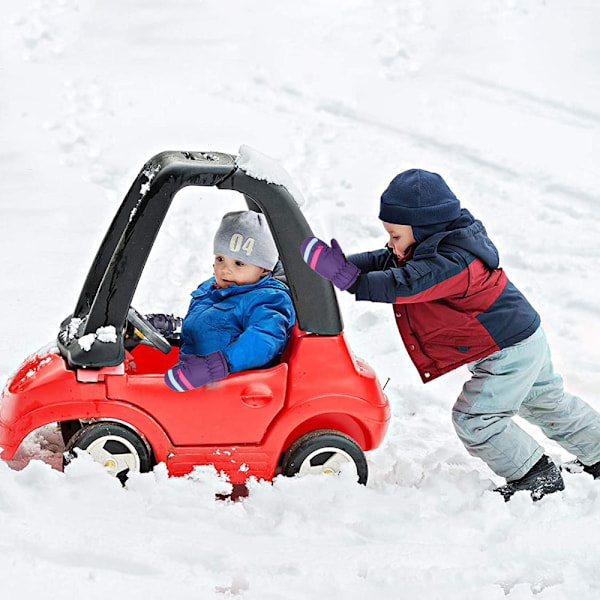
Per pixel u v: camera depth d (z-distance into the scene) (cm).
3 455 495
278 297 534
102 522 456
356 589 423
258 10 1881
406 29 1798
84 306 516
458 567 446
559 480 535
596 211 1108
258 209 561
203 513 475
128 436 498
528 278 913
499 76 1595
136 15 1817
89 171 1154
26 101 1384
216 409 503
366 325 808
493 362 532
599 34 1777
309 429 527
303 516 480
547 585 441
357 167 1214
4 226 985
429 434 631
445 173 1209
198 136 1293
